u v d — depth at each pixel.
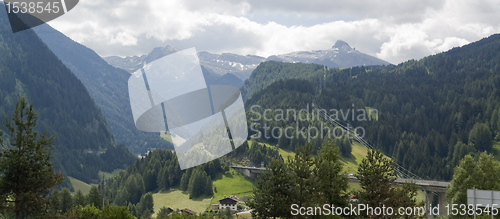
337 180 32.16
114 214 31.09
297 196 30.53
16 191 20.69
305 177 31.16
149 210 137.38
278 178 30.50
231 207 133.25
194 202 152.62
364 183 34.94
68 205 74.25
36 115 21.62
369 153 35.38
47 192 22.12
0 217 20.66
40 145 21.55
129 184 160.50
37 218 21.12
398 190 35.34
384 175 34.94
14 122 21.06
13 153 20.75
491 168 49.12
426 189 99.56
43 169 21.53
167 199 156.25
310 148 33.31
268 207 30.36
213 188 162.75
